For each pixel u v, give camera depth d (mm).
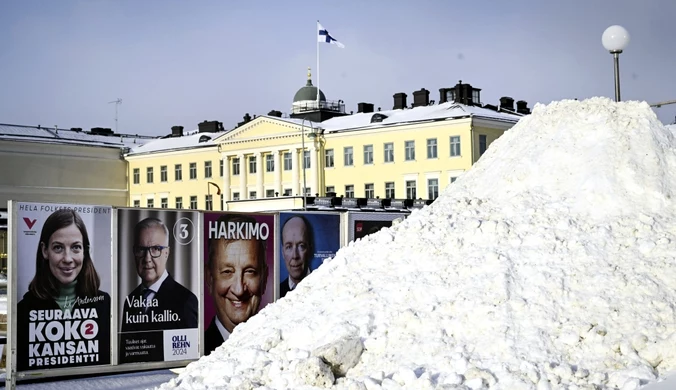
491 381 9078
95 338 16953
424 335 10234
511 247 11344
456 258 11484
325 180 69625
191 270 18312
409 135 65062
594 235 11211
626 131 12961
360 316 10859
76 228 16781
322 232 20797
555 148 13211
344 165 68625
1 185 71562
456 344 9945
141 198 80000
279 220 19891
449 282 10961
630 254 10773
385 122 66812
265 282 19547
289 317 11758
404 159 65250
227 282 18922
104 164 78875
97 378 17438
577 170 12617
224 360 11148
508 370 9227
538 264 10859
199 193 76812
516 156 13656
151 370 18328
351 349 10195
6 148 72062
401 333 10383
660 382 8602
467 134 62000
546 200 12297
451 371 9500
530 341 9648
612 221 11461
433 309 10547
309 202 54594
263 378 10391
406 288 11102
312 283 12648
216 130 83375
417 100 70812
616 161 12406
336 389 9695
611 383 8844
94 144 77875
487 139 63219
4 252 53812
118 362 17234
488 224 11812
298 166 70500
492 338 9812
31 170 73500
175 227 18125
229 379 10562
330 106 77875
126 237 17453
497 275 10656
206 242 18594
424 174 64062
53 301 16469
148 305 17688
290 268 20203
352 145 68125
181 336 18109
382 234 12844
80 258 16812
